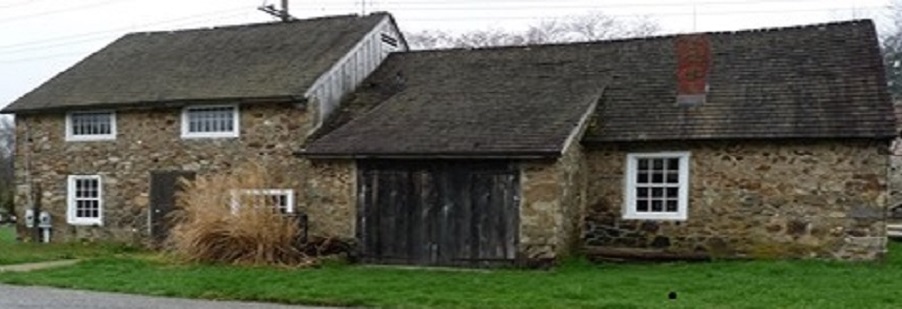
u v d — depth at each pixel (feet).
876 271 45.93
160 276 45.34
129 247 66.85
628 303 35.86
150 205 67.05
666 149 54.80
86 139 70.18
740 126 53.01
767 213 52.44
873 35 57.88
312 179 57.62
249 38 74.49
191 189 58.75
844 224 50.80
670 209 55.21
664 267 49.55
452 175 53.26
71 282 43.75
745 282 41.88
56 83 74.64
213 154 64.59
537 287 40.93
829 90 53.88
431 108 60.18
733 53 60.23
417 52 71.72
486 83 63.10
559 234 50.70
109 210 69.05
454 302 36.91
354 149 55.26
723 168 53.47
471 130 54.54
